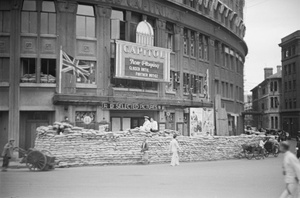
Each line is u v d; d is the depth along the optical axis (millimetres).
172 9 37219
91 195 12273
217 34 46312
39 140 22641
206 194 12586
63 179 16375
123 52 31219
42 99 29125
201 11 42312
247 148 30984
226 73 50406
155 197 11938
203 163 26016
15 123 28531
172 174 18500
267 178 17172
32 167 20047
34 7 29422
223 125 42812
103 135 23719
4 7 28984
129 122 33125
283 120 88062
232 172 19672
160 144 25703
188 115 39438
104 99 30156
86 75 29516
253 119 117875
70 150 22594
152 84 35000
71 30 29969
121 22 32656
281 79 94125
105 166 22969
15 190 13336
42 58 29312
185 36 39938
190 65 40188
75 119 29734
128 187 14078
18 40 28906
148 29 34281
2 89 28781
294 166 9820
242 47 59969
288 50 86250
